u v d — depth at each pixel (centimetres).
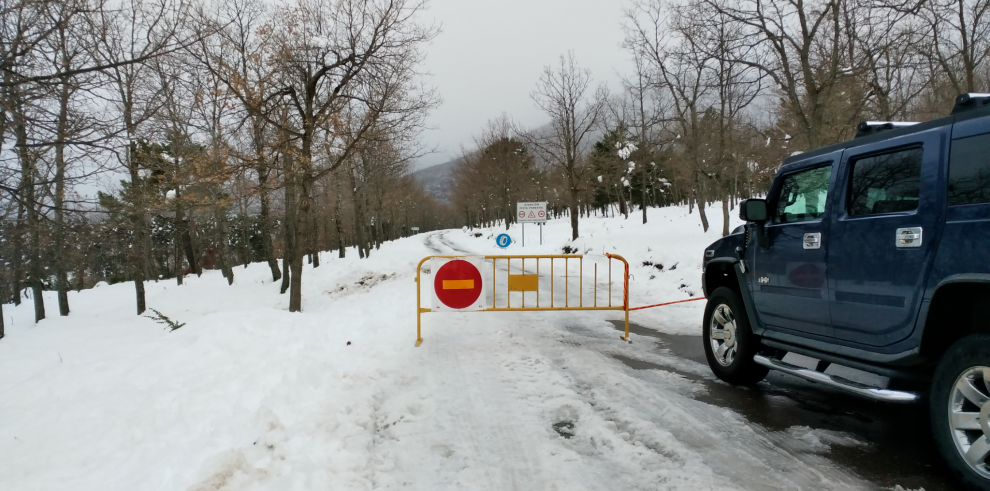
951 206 297
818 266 398
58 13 668
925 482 305
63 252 1305
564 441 387
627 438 385
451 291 741
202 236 3662
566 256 750
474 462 353
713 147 1980
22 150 674
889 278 335
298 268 1351
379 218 3512
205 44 1252
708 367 590
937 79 1254
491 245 3444
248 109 1270
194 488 307
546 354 655
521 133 2455
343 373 559
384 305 1088
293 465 340
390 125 1411
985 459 276
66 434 438
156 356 661
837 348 385
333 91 1335
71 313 2003
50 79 618
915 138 327
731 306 514
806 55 1071
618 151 3189
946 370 294
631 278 1440
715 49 1368
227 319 775
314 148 1427
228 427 411
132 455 383
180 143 1557
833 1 1031
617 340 741
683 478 318
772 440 375
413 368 591
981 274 275
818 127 1067
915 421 408
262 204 2203
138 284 1800
